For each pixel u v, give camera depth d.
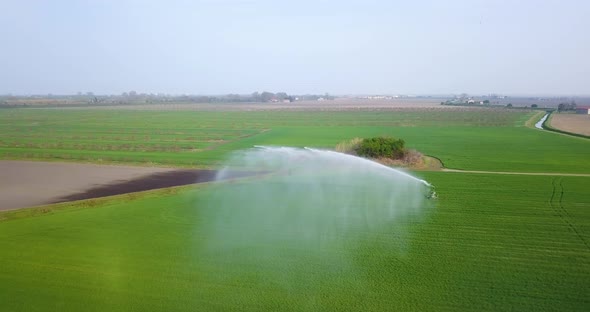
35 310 22.44
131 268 27.55
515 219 37.97
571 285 25.19
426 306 22.92
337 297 23.92
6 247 31.08
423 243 32.03
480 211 40.41
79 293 24.27
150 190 48.81
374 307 22.86
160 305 23.02
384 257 29.39
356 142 72.62
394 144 68.88
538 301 23.38
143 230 34.78
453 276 26.47
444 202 43.47
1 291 24.47
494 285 25.25
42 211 40.38
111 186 52.12
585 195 46.75
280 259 29.06
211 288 24.97
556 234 34.03
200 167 64.56
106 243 31.95
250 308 22.77
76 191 49.75
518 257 29.41
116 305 22.98
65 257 29.25
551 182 53.81
